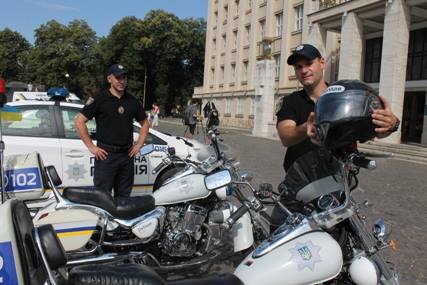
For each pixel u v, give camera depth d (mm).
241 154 14836
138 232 4172
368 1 19641
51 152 6496
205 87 49062
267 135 25906
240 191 3809
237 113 41656
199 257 4383
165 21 63281
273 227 3090
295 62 3299
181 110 66500
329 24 23422
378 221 2752
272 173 10750
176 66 66062
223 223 4309
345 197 2600
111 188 5418
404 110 22047
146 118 5715
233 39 43188
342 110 2350
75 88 73438
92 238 4031
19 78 85688
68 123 6762
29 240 1988
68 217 3955
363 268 2502
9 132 6422
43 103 6715
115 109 5332
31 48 84625
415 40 21547
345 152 2568
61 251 1974
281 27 34875
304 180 2850
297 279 2273
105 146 5355
